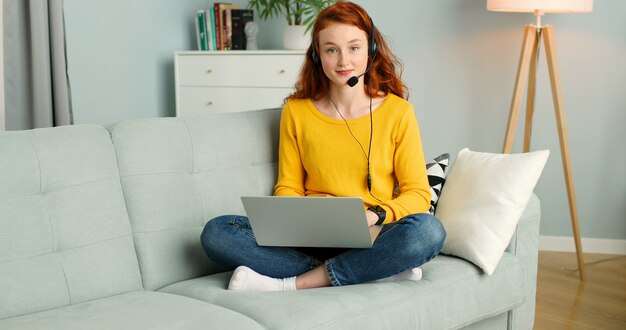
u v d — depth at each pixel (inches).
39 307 67.0
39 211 69.1
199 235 80.3
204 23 159.5
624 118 137.6
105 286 71.7
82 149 73.5
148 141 78.7
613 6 135.5
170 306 66.3
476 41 144.5
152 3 157.6
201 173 82.8
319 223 71.1
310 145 84.5
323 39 82.2
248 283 72.7
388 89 86.7
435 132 150.3
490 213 80.4
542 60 140.3
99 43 145.2
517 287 83.4
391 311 70.1
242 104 152.7
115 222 74.1
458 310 76.6
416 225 72.7
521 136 144.2
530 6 120.5
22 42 123.7
